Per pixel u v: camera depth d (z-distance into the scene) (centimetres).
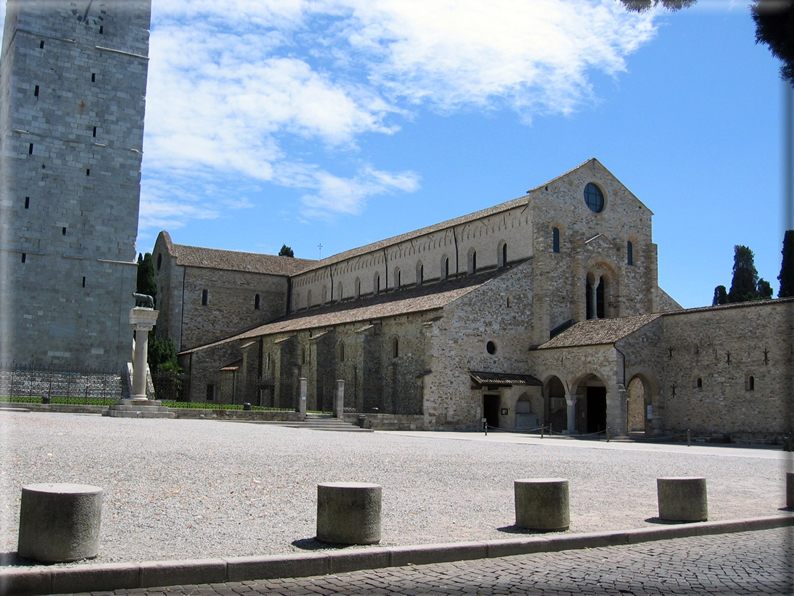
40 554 1132
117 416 4553
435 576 1226
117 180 6488
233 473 2067
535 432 5897
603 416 6116
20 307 6012
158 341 8444
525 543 1419
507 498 1950
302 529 1462
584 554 1420
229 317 9456
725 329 5156
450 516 1675
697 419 5288
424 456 2859
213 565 1154
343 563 1248
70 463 2019
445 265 7206
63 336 6131
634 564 1337
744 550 1476
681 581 1212
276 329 8238
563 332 6144
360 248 8931
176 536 1348
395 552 1297
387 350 6481
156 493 1716
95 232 6353
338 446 3144
